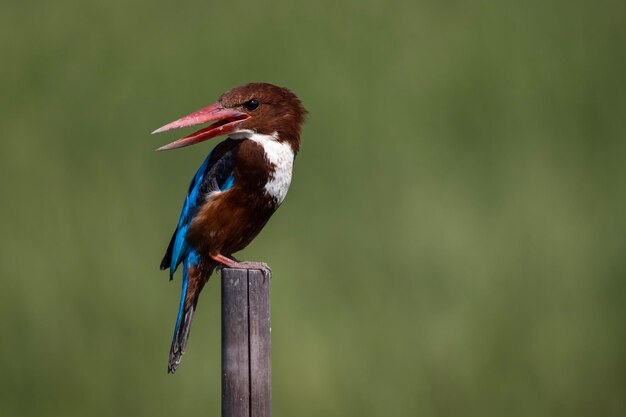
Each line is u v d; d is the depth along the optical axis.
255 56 14.05
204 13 14.62
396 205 12.51
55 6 14.88
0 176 12.60
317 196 12.64
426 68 14.20
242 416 6.27
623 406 10.84
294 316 11.03
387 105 13.52
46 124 13.35
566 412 10.76
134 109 13.53
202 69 13.93
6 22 14.55
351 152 13.21
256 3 14.70
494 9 15.09
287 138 7.65
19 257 11.62
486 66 14.26
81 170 12.79
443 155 13.21
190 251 7.61
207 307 12.07
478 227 12.14
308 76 13.86
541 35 14.62
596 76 14.05
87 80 13.88
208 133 7.48
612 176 12.91
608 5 15.23
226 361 6.28
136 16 14.60
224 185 7.53
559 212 12.23
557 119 13.60
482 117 13.58
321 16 14.70
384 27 14.80
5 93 13.65
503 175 12.93
